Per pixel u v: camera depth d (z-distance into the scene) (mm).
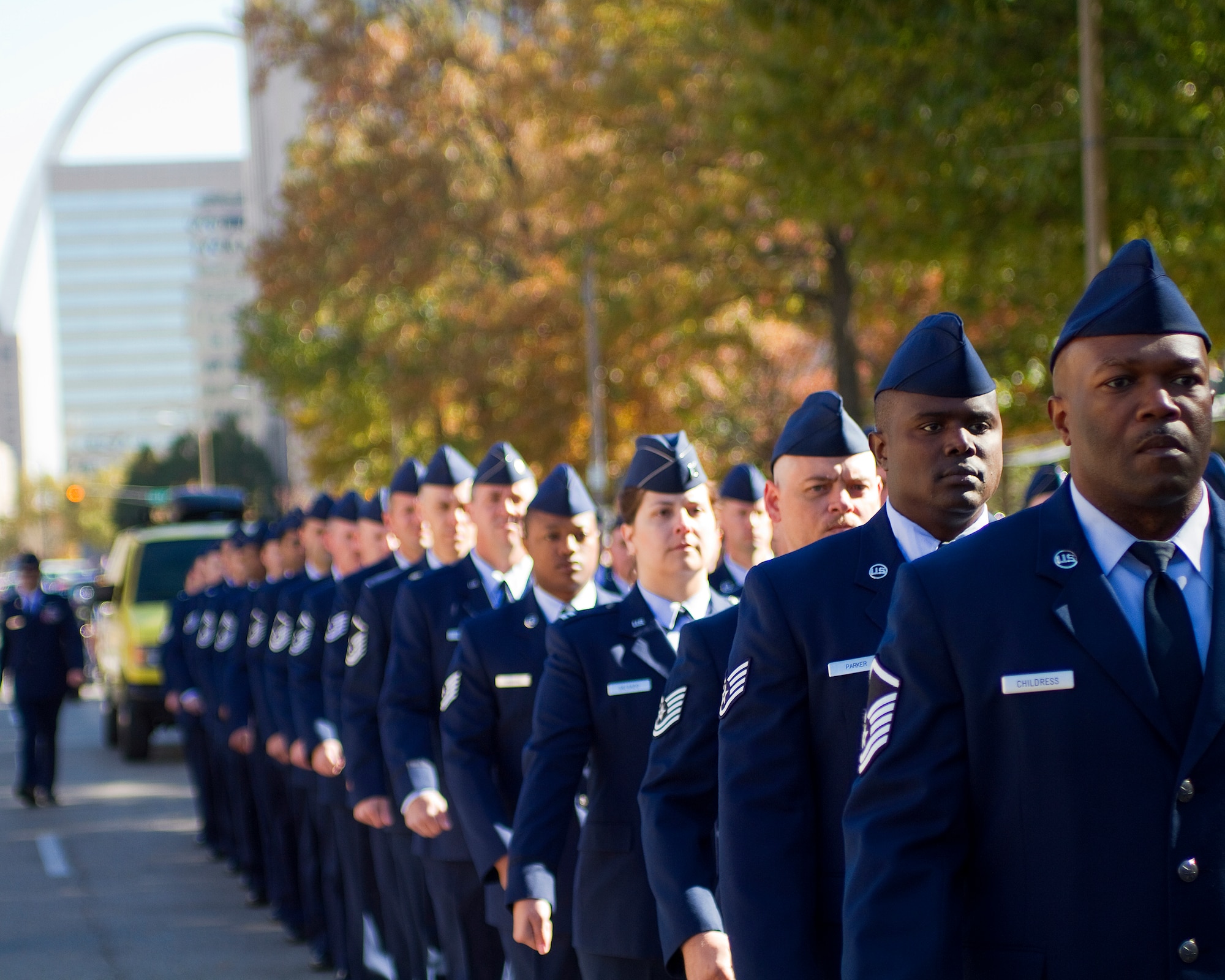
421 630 13578
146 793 33094
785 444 8547
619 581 14695
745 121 40469
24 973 17734
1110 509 5344
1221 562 5273
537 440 69688
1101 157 31547
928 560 5613
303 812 18438
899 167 37031
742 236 57031
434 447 99562
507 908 11492
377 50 72688
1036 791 5242
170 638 27750
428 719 13516
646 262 59469
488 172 73812
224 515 64500
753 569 7242
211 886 23000
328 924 17312
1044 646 5285
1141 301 5164
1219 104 31547
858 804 5594
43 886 23172
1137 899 5105
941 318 6855
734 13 37438
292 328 96938
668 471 10305
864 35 33812
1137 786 5137
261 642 20875
